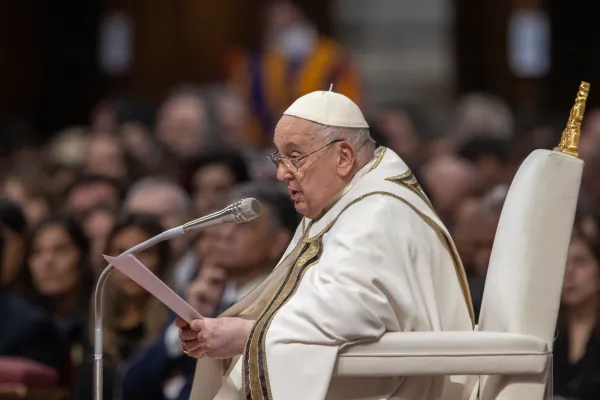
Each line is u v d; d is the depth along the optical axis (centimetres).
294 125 1608
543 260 1560
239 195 2464
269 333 1530
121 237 2269
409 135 4494
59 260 2484
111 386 2180
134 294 2217
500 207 2455
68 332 2291
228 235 2122
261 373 1518
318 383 1503
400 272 1544
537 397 1530
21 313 2159
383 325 1519
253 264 2144
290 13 4962
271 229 2178
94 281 2538
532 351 1527
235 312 1638
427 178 3231
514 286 1560
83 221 3130
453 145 4325
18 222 2411
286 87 4862
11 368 2055
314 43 4866
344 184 1619
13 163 4278
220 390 1636
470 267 2458
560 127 4422
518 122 4953
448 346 1516
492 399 1548
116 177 3478
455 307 1602
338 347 1512
